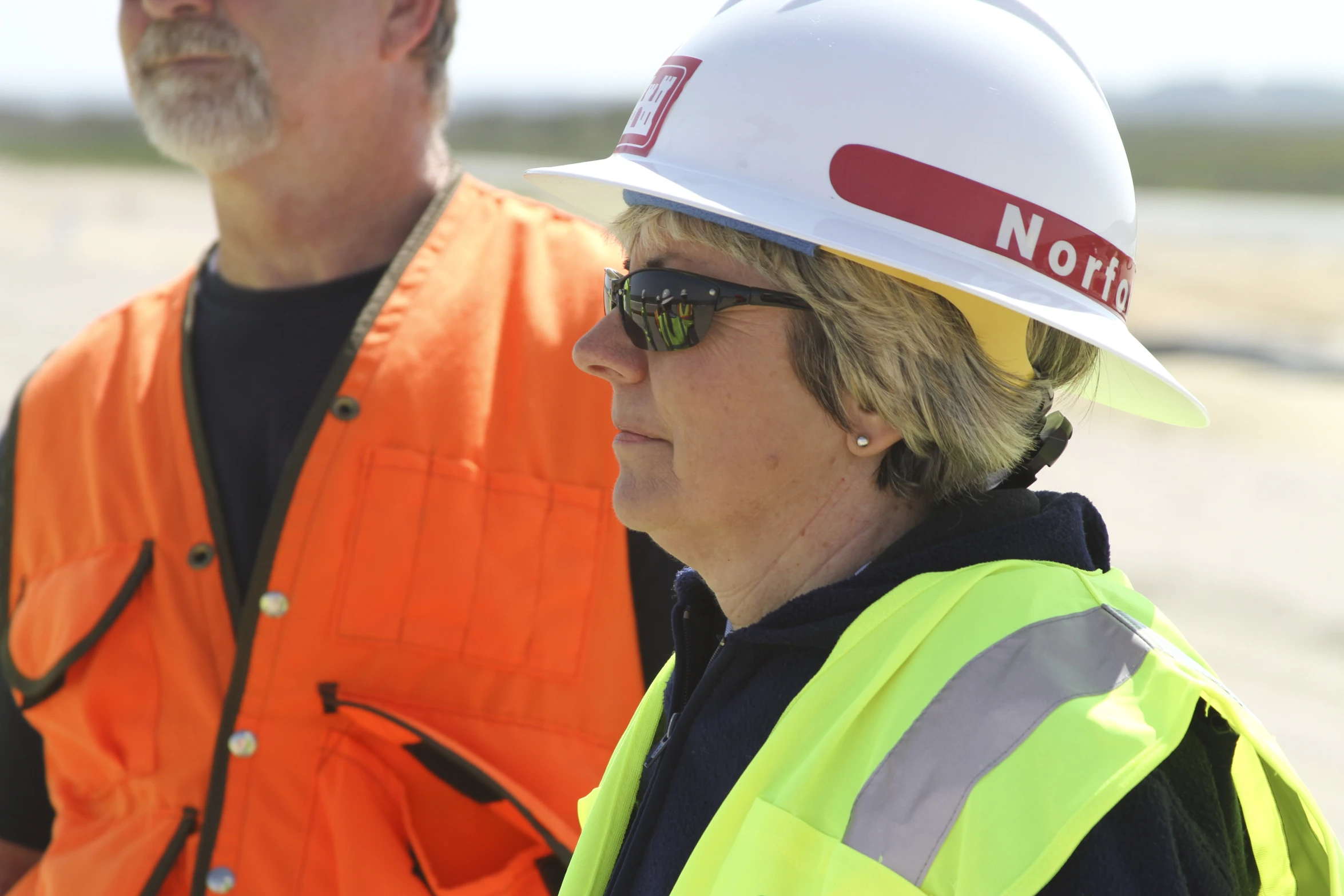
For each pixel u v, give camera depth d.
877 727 4.00
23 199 157.12
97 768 7.41
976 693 3.90
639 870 4.66
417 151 8.11
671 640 7.47
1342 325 63.62
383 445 7.38
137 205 153.38
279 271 7.95
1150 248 113.19
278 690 7.13
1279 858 4.32
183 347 7.93
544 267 7.95
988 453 4.48
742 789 4.19
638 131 4.89
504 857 7.20
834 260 4.37
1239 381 48.53
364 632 7.19
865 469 4.61
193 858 7.11
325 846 7.02
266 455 7.63
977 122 4.39
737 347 4.51
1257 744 4.00
